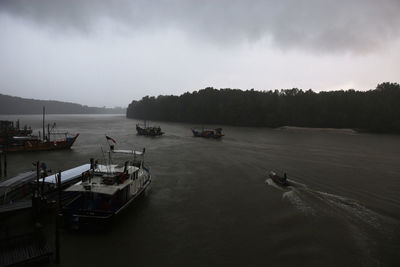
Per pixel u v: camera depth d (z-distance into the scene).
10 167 40.41
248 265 16.38
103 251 17.69
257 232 20.41
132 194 24.89
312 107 145.75
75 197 24.31
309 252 17.64
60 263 16.25
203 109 174.88
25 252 15.86
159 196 28.08
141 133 93.31
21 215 22.42
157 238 19.50
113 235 19.78
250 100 161.75
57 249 16.23
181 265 16.38
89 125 143.38
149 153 54.44
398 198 27.50
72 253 17.34
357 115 132.12
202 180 34.19
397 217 22.88
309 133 112.19
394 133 116.06
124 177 23.33
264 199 27.22
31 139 58.06
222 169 40.47
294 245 18.55
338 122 134.75
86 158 47.59
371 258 17.05
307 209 24.55
